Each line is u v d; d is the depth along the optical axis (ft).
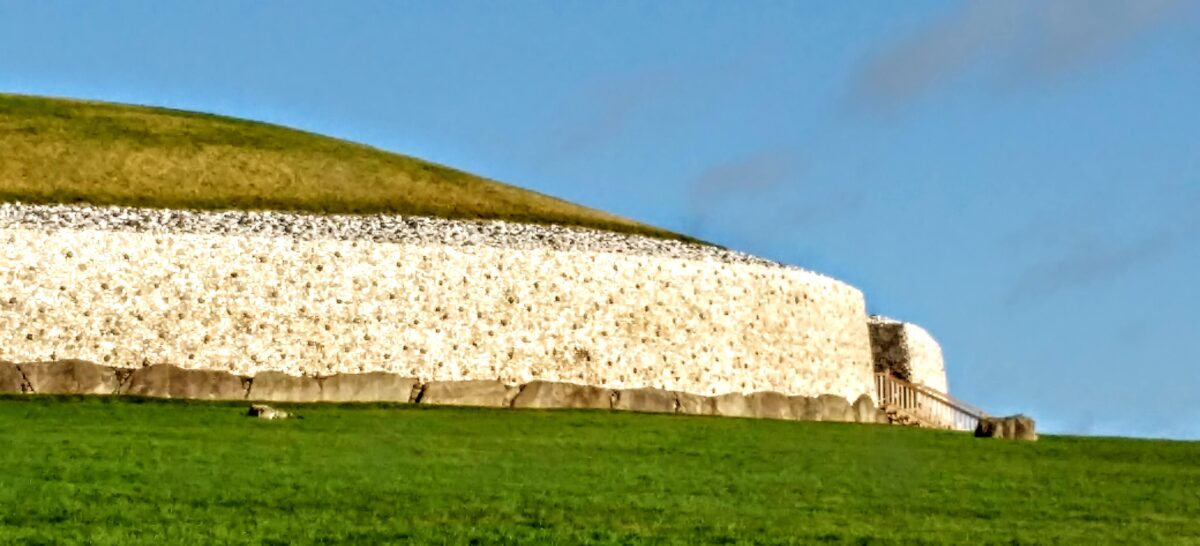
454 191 232.53
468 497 118.93
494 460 136.77
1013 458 154.30
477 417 164.35
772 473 136.98
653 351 186.29
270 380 169.89
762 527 112.16
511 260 182.80
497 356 179.63
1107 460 156.04
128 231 173.99
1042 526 117.39
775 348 195.11
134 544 99.66
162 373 167.32
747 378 191.62
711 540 107.14
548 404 177.17
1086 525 118.73
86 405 157.99
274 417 155.22
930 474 140.67
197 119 253.03
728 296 192.34
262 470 126.00
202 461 128.67
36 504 109.70
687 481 130.62
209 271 173.27
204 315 172.04
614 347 184.44
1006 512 122.83
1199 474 148.46
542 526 109.60
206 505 111.75
